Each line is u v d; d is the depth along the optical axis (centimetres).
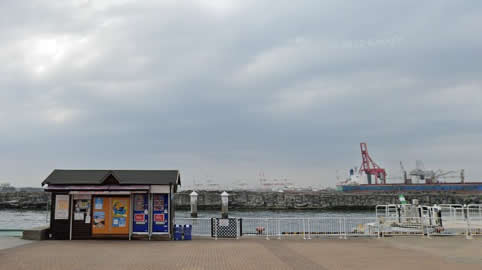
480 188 13425
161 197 2227
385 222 2833
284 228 3588
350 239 2253
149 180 2202
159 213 2211
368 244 2003
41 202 9925
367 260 1457
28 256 1488
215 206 10081
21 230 2467
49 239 2122
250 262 1395
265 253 1630
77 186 2152
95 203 2175
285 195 10656
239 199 10556
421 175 15675
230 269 1256
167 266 1306
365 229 2755
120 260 1424
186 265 1328
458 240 2184
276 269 1259
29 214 7775
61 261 1382
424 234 2423
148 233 2180
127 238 2155
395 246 1912
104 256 1517
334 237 2356
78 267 1268
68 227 2138
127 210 2183
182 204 9788
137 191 2152
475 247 1883
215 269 1256
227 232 2345
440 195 10969
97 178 2194
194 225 2822
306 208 10481
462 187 13550
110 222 2167
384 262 1413
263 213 9100
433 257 1546
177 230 2197
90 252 1627
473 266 1341
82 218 2155
